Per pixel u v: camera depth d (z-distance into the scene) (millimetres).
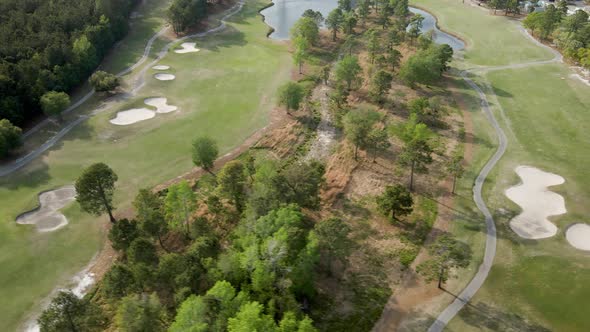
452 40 165250
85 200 71125
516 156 95188
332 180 88500
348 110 113875
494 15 187000
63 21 133500
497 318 60469
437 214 79375
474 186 86438
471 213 79562
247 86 126500
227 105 116188
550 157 94688
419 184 87250
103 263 70500
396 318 60500
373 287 65250
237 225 76625
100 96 118938
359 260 69875
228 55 147125
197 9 163875
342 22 161500
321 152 97875
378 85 114562
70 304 51656
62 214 80062
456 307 61969
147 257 62219
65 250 72750
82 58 124312
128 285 56938
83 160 93938
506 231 75688
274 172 76375
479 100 118438
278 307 55469
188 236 74125
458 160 83438
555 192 84688
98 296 64812
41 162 93000
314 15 164625
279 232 59062
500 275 67188
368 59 144500
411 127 91062
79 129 104562
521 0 191375
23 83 105562
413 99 114125
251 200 69188
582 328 59219
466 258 64625
